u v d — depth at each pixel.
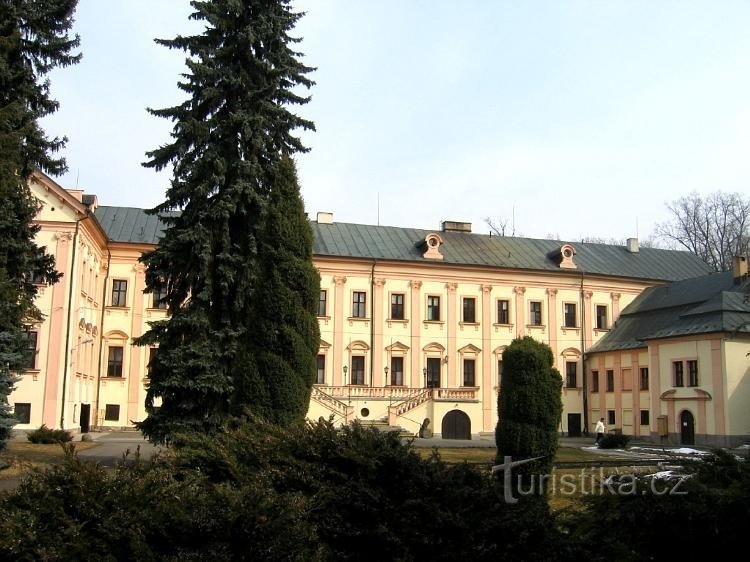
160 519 6.87
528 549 7.48
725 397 40.56
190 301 22.56
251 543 6.82
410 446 8.99
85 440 33.94
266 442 9.63
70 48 21.84
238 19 24.05
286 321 18.94
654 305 52.59
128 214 50.62
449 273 52.78
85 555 6.58
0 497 7.36
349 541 7.70
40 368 37.12
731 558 8.27
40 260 21.44
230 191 22.44
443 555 7.32
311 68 25.08
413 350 51.25
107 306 47.31
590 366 54.03
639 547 8.21
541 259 55.94
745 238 67.31
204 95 22.95
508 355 17.31
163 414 21.75
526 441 16.47
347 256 50.72
